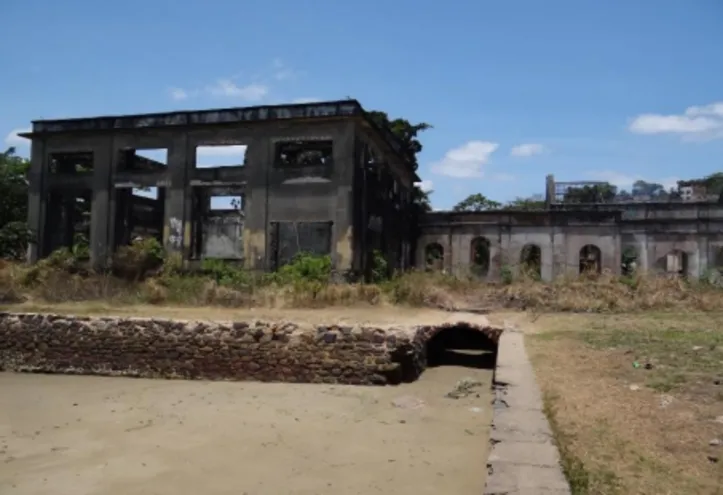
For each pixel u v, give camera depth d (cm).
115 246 2644
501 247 3388
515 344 1204
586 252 3538
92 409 1102
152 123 2591
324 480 690
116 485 698
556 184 4012
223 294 1909
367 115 2409
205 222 2883
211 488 679
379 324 1440
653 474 512
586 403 736
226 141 2508
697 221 3328
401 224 3266
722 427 630
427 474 693
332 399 1140
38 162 2773
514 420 652
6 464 784
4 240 2667
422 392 1179
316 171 2377
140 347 1464
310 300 1866
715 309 1823
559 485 472
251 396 1188
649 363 955
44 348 1543
